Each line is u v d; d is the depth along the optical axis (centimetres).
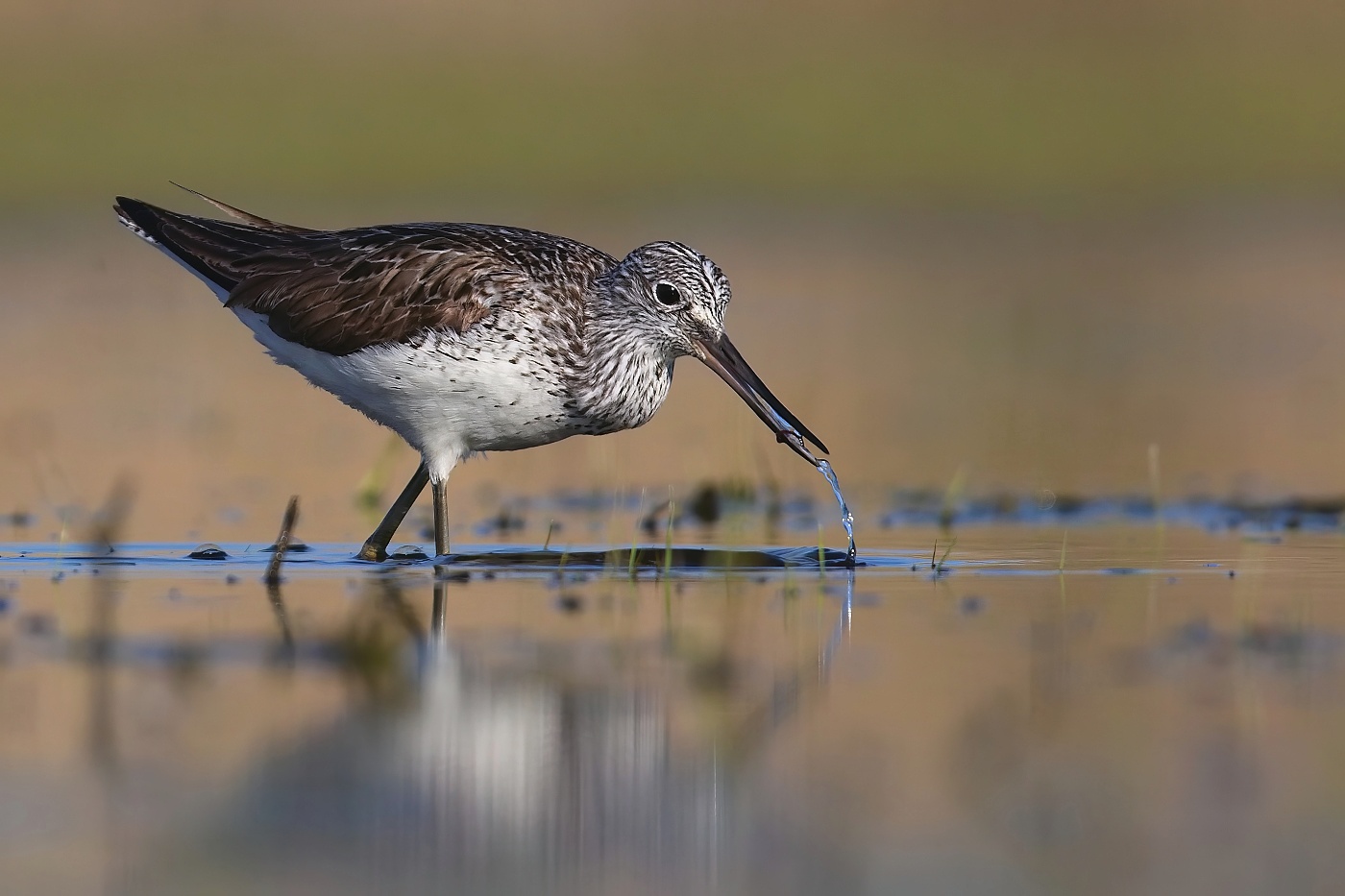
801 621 1115
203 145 3866
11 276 3356
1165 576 1275
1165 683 959
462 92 4106
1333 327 2800
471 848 725
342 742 848
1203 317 2922
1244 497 1655
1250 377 2412
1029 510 1620
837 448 1978
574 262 1415
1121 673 980
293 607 1167
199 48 4134
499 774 809
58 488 1703
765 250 3662
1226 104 4269
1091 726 877
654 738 860
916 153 4100
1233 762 824
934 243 3741
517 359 1370
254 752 832
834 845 734
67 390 2322
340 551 1422
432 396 1385
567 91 4169
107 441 1983
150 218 1514
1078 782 798
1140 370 2481
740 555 1373
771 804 779
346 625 1105
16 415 2127
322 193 3800
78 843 723
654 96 4159
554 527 1560
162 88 3984
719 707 913
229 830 740
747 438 1842
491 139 3984
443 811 764
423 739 856
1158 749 842
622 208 3806
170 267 3484
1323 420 2112
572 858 720
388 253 1397
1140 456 1905
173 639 1062
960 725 880
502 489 1789
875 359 2556
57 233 3675
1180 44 4472
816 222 3934
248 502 1666
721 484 1695
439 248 1392
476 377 1370
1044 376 2436
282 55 4159
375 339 1377
